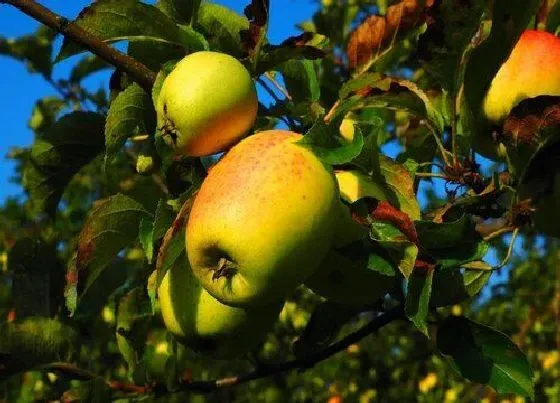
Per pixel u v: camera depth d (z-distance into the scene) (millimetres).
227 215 505
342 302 596
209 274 530
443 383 2072
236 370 1856
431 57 602
